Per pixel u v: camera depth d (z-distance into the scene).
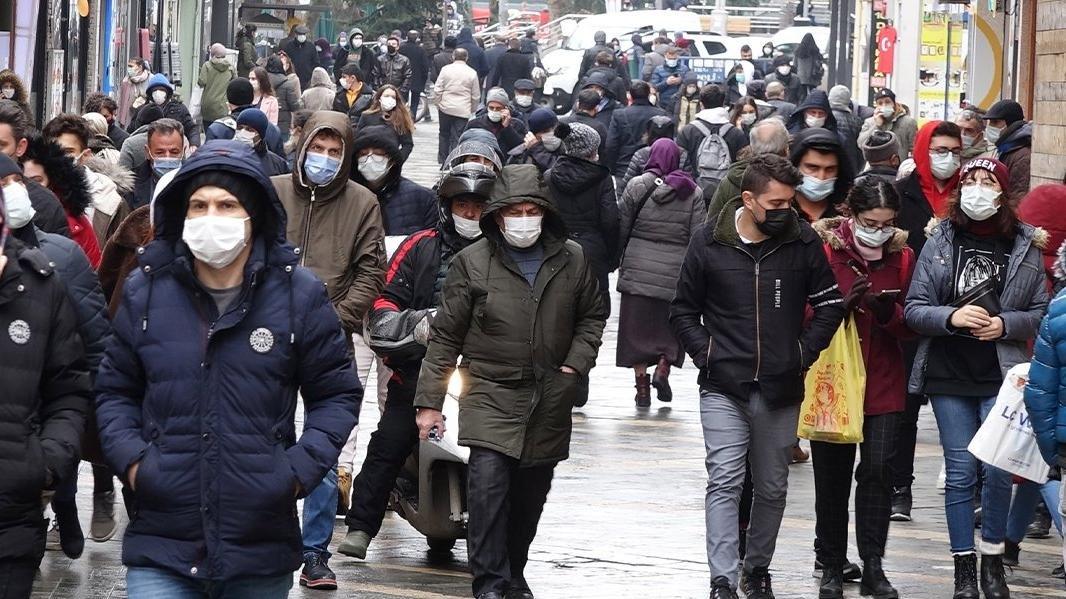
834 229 17.39
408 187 20.25
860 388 16.91
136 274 11.35
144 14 73.56
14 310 11.62
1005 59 45.66
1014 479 17.88
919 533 20.83
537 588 17.39
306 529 17.00
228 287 11.26
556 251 15.95
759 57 113.62
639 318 29.59
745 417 16.36
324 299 11.41
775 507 16.61
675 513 21.44
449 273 16.05
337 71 95.44
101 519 18.77
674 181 29.00
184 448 11.05
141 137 28.80
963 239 17.22
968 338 17.12
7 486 11.47
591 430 27.55
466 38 97.56
